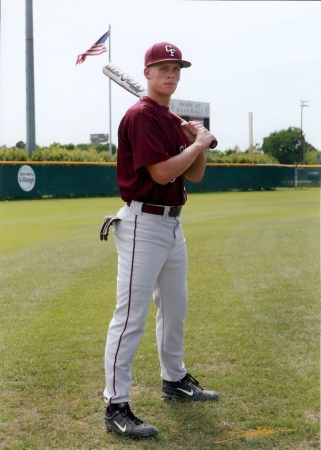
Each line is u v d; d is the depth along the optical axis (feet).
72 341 12.63
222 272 19.89
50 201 64.13
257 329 13.29
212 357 11.49
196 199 65.36
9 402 9.50
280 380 10.28
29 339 12.79
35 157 70.64
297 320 13.99
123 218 8.69
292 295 16.53
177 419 8.87
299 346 12.10
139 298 8.64
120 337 8.63
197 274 19.57
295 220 37.68
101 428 8.62
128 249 8.63
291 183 94.68
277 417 8.86
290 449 7.91
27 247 26.22
